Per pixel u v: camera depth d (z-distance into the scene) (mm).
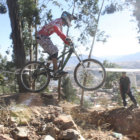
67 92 16547
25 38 14234
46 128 4328
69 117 4961
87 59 5070
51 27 5062
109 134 5254
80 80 5199
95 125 5945
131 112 6984
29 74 5512
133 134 6246
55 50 5109
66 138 3965
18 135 3873
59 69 5211
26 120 4543
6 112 4676
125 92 8164
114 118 6645
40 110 5414
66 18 5121
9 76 16984
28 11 11008
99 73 5184
